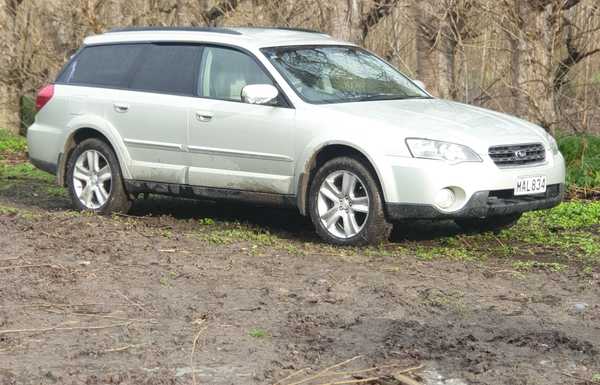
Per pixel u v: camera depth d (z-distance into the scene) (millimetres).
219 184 10719
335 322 7371
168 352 6727
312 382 6191
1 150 18500
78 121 11695
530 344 6910
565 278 8797
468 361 6566
